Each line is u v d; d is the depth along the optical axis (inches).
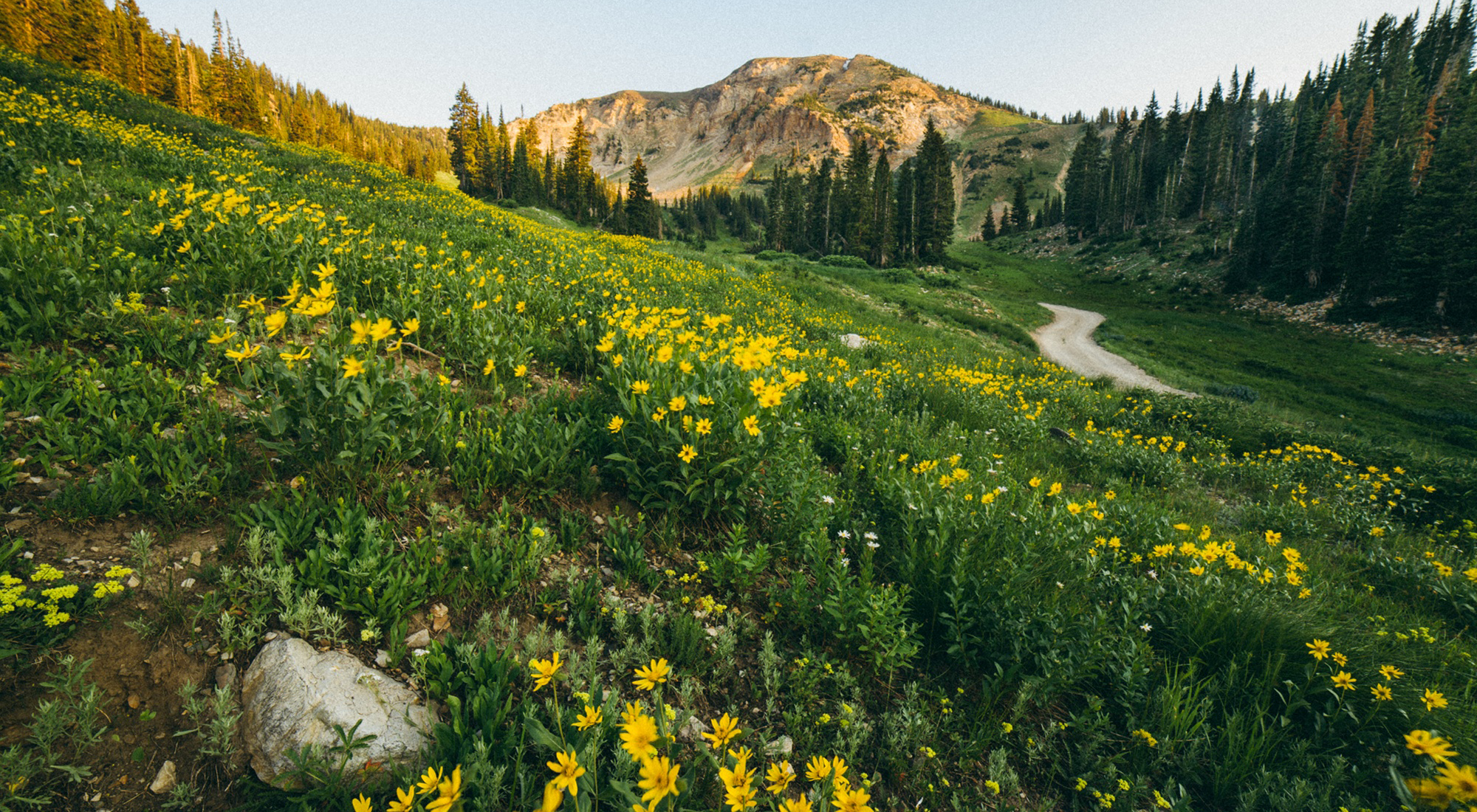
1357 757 110.7
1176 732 108.6
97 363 130.9
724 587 134.2
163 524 100.4
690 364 166.4
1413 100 2361.0
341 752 75.5
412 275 278.2
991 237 4626.0
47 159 387.2
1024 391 612.1
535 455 147.2
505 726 84.8
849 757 94.1
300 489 117.0
